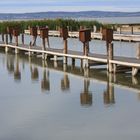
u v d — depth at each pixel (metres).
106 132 15.66
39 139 15.07
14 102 20.48
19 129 16.22
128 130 15.82
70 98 21.05
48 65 33.53
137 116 17.48
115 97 20.95
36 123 16.91
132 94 21.55
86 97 21.17
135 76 26.36
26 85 24.80
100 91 22.52
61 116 17.78
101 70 29.64
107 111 18.38
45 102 20.31
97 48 44.56
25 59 38.41
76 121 17.03
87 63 30.50
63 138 15.12
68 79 26.58
